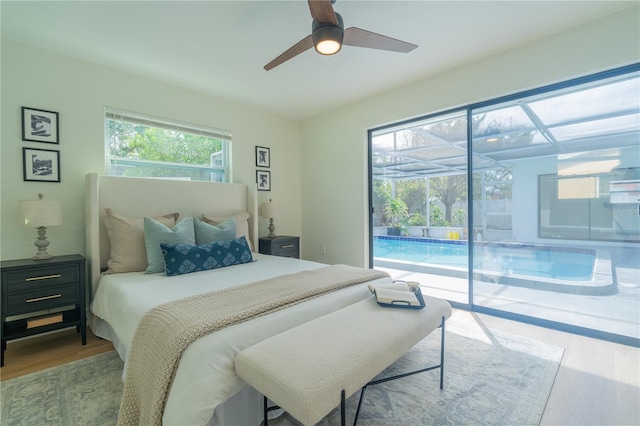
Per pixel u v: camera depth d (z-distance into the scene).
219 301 1.64
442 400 1.62
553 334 2.47
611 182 2.33
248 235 3.60
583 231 2.46
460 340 2.35
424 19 2.19
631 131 2.24
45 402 1.62
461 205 3.24
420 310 1.74
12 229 2.42
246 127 4.01
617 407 1.55
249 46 2.53
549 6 2.07
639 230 2.24
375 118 3.67
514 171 2.79
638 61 2.10
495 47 2.60
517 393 1.68
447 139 3.30
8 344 2.33
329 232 4.29
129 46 2.51
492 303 2.96
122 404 1.36
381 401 1.62
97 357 2.13
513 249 2.83
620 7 2.10
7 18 2.11
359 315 1.62
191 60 2.76
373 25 2.25
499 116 2.87
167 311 1.48
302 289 1.89
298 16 2.13
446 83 3.03
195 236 2.88
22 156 2.46
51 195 2.59
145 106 3.11
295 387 1.02
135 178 2.92
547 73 2.45
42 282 2.21
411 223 3.82
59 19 2.13
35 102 2.51
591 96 2.40
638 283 2.24
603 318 2.38
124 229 2.57
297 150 4.67
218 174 3.79
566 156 2.52
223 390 1.17
